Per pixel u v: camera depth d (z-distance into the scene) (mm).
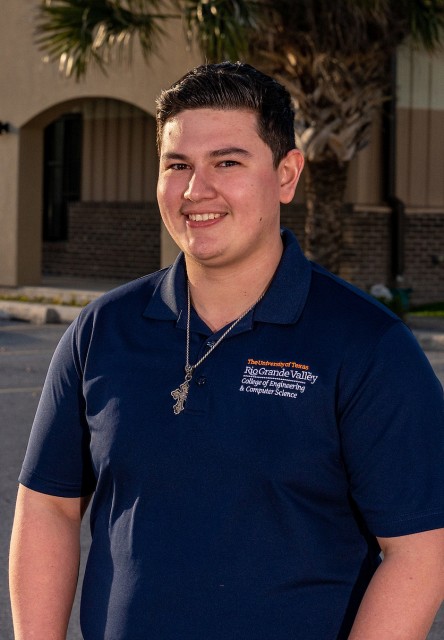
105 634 2285
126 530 2299
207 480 2229
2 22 19578
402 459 2193
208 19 13906
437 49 17062
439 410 2248
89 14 15312
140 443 2277
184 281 2432
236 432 2223
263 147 2322
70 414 2494
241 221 2311
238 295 2375
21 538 2488
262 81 2326
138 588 2238
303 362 2248
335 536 2275
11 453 8352
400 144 18109
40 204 19906
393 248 18031
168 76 17375
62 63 15945
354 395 2221
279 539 2217
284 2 14320
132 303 2477
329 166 15344
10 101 19609
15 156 19641
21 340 14922
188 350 2336
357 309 2295
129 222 21422
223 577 2201
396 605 2145
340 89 14797
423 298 18609
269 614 2195
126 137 21422
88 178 22188
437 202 18578
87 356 2449
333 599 2236
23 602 2424
